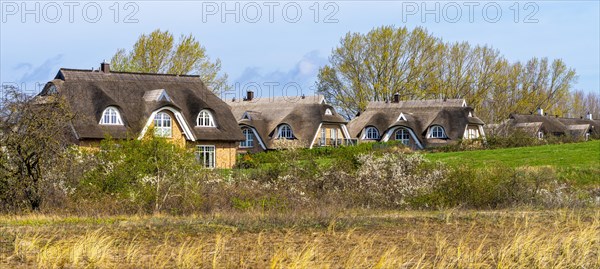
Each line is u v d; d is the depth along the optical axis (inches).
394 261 804.0
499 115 4854.8
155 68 3752.5
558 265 813.2
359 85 4392.2
